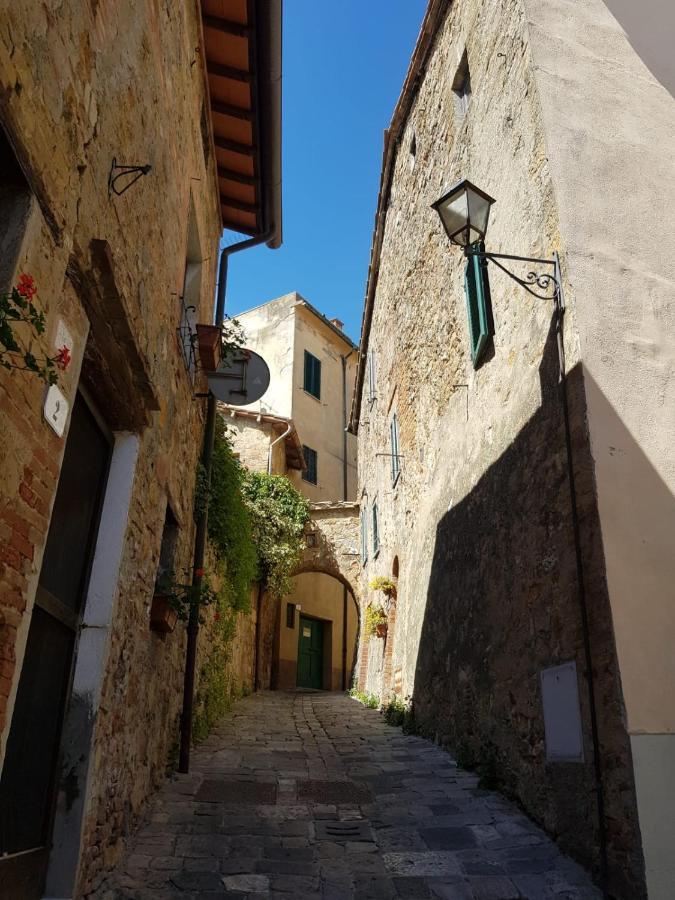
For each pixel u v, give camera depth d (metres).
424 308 9.13
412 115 10.06
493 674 5.55
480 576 6.08
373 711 10.86
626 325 4.45
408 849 4.13
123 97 3.34
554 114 5.04
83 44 2.69
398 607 10.72
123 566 3.79
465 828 4.46
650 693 3.58
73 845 3.13
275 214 8.67
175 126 5.02
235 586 9.61
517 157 5.51
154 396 3.86
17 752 2.74
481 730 5.78
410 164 10.29
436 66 8.56
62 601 3.24
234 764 6.09
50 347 2.47
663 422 4.24
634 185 4.96
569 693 4.11
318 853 4.06
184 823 4.49
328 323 23.02
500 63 6.00
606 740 3.62
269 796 5.12
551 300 4.71
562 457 4.43
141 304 3.89
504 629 5.35
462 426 7.03
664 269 4.73
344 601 20.62
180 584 5.78
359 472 16.95
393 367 11.67
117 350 3.28
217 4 6.24
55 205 2.41
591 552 3.93
